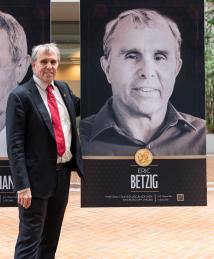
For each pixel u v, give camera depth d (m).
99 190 4.89
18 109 3.43
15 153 3.41
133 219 6.84
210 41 15.27
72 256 5.00
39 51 3.54
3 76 4.82
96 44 4.77
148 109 4.83
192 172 4.89
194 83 4.82
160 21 4.78
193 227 6.32
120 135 4.84
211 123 17.53
